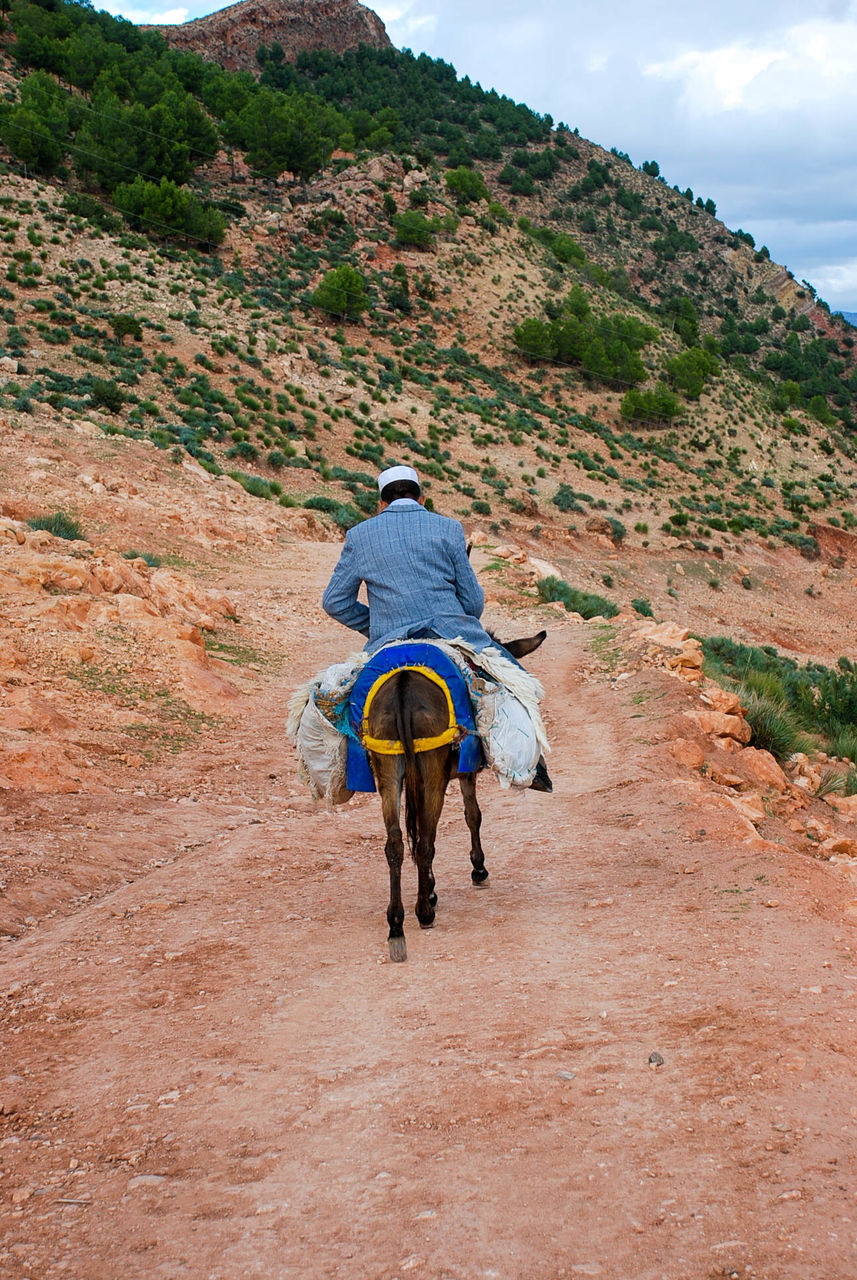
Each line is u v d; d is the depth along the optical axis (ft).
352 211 406.00
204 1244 9.95
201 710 42.34
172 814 30.19
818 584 249.34
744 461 336.49
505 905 22.06
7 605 45.75
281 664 56.44
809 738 54.49
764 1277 8.64
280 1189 10.91
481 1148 11.41
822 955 16.72
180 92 457.27
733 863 23.07
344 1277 9.27
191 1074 14.03
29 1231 10.34
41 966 18.60
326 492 176.96
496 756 18.90
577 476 264.93
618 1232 9.57
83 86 464.24
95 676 41.96
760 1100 11.75
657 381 382.63
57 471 95.30
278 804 33.17
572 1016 15.24
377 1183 10.87
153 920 21.29
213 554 90.74
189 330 243.81
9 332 200.03
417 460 231.91
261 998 16.94
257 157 422.41
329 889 23.97
